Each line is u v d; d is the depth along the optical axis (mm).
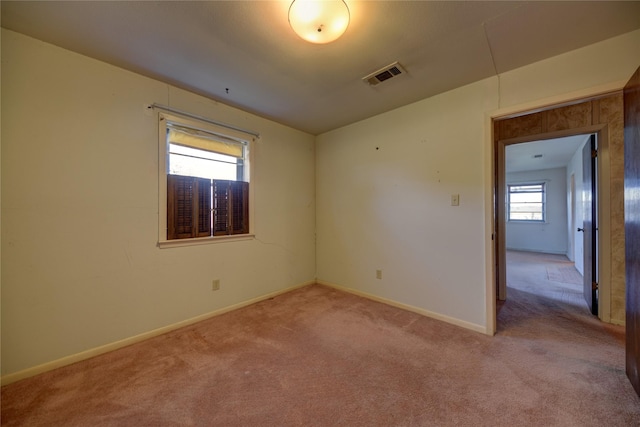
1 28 1623
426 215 2664
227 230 2797
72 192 1879
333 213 3605
